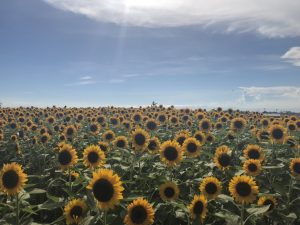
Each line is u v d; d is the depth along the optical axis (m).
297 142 22.44
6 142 25.11
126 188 14.00
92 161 13.48
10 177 10.52
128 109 45.06
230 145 22.30
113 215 10.39
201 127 25.19
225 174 14.79
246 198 10.81
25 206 11.45
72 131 24.11
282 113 40.06
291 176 13.59
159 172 15.68
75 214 10.19
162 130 28.39
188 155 15.88
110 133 21.34
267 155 18.69
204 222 11.88
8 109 46.47
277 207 12.57
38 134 27.44
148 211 9.58
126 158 16.97
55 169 18.08
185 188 14.23
